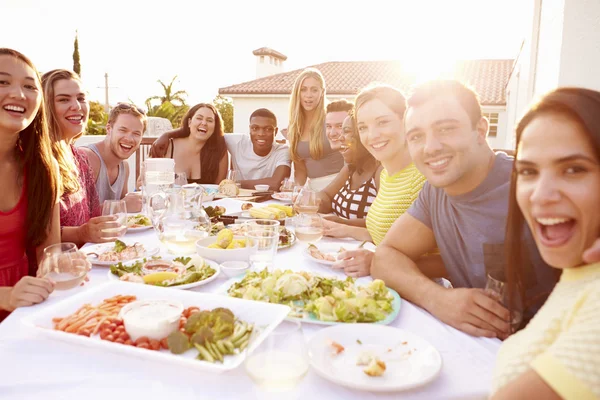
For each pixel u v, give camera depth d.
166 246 1.89
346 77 21.44
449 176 1.42
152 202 2.46
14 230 1.98
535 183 0.70
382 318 1.25
